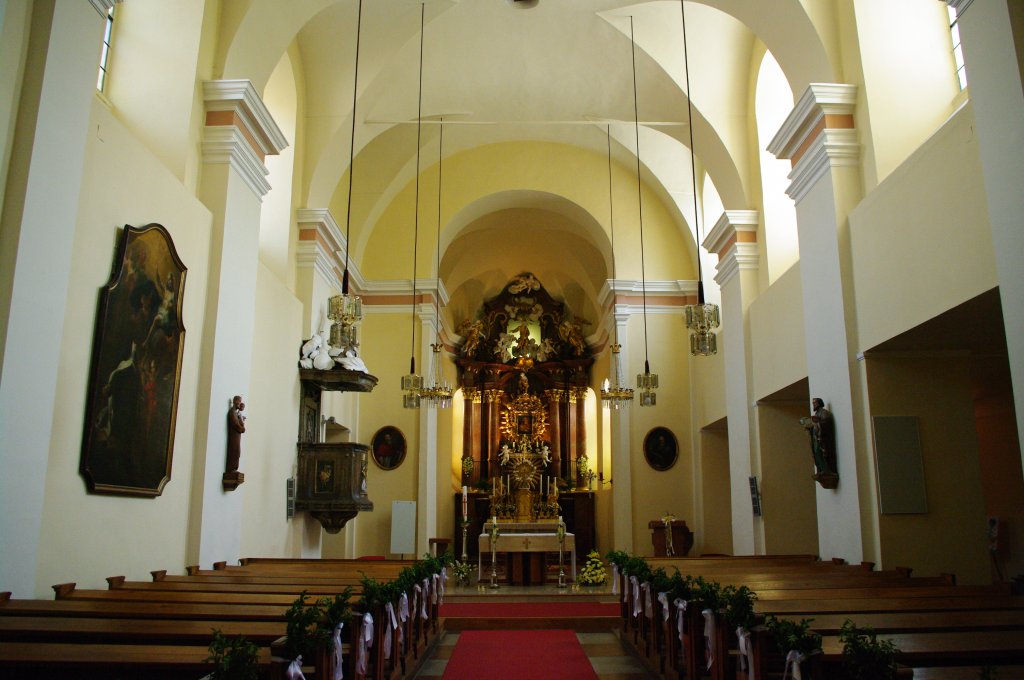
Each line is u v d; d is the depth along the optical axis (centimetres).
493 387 2155
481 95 1397
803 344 1048
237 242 913
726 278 1345
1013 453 1158
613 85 1348
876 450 841
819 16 946
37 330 532
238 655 330
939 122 885
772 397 1199
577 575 1553
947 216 714
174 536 779
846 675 399
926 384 859
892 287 810
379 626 539
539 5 1189
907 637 425
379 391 1622
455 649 860
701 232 1636
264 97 1234
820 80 964
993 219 604
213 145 880
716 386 1500
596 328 2130
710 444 1603
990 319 745
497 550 1423
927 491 835
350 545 1526
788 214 1247
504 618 1027
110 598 542
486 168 1692
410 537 1473
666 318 1672
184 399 805
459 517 2005
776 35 994
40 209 537
